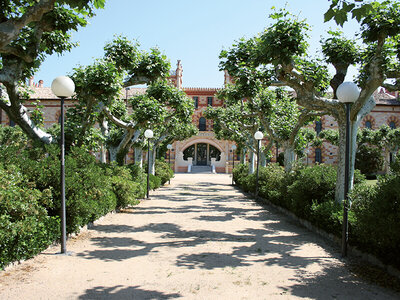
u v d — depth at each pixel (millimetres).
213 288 4570
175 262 5832
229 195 18578
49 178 6965
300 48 8359
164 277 5020
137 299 4160
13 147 7117
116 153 15312
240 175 23172
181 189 22078
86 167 8195
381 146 30750
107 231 8492
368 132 31781
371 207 5438
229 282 4816
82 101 11258
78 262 5738
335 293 4441
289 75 9680
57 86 6230
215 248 6891
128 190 11742
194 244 7234
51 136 9992
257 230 8867
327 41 10062
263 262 5875
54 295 4254
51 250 6477
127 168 14352
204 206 13773
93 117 10836
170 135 29344
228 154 42781
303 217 9625
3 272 5074
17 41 7816
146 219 10422
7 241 5078
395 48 8469
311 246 7102
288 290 4527
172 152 42781
